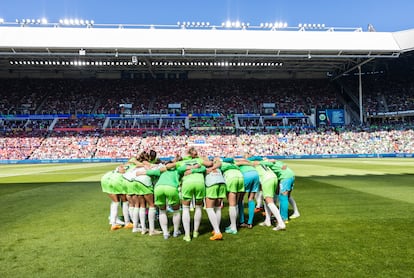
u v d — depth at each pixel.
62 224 7.59
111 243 6.09
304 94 54.62
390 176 17.39
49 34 39.31
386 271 4.63
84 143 43.41
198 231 6.91
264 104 52.16
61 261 5.18
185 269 4.77
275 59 47.31
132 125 48.72
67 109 49.78
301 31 42.16
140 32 40.75
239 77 57.91
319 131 47.28
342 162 31.45
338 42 41.47
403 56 48.56
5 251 5.68
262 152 42.78
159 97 52.84
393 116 48.84
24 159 40.38
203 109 51.03
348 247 5.63
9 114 48.41
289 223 7.33
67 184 15.91
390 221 7.38
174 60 47.69
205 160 6.69
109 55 40.97
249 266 4.84
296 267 4.79
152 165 6.86
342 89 54.94
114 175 7.29
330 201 10.00
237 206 7.11
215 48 40.28
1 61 47.75
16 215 8.60
